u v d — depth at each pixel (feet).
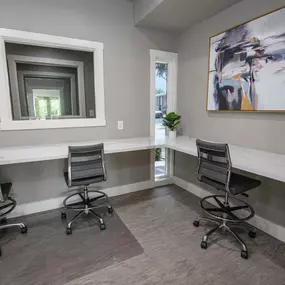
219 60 8.46
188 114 10.60
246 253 5.98
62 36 8.32
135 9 9.47
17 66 7.94
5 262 5.87
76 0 8.44
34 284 5.16
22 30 7.66
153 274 5.45
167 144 8.71
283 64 6.28
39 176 8.60
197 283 5.17
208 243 6.67
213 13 8.47
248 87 7.38
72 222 7.36
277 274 5.44
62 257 6.08
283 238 6.70
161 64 11.42
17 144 8.14
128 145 8.52
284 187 6.59
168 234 7.18
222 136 8.79
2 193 6.75
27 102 8.27
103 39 9.13
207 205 9.25
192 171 10.54
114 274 5.45
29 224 7.80
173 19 9.07
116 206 9.21
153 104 10.73
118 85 9.75
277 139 6.80
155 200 9.81
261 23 6.77
